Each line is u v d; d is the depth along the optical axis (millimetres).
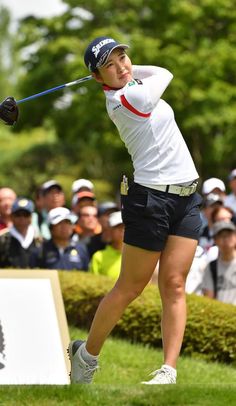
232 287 25609
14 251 27406
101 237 30406
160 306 23844
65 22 79875
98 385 14461
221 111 71688
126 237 15094
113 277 26828
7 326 17875
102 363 21578
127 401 13586
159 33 75812
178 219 15070
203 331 22984
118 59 14898
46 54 78938
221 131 76438
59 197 30922
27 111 82062
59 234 27641
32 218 29359
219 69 72188
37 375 17516
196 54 72062
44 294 18422
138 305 24094
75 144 99750
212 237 27031
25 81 81938
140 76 15273
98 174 98688
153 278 25719
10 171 101875
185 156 15094
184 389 14023
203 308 23266
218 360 22844
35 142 105875
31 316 18109
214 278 25812
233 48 73000
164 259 15172
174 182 14836
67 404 13547
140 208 14852
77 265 27812
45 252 27641
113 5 78250
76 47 77312
